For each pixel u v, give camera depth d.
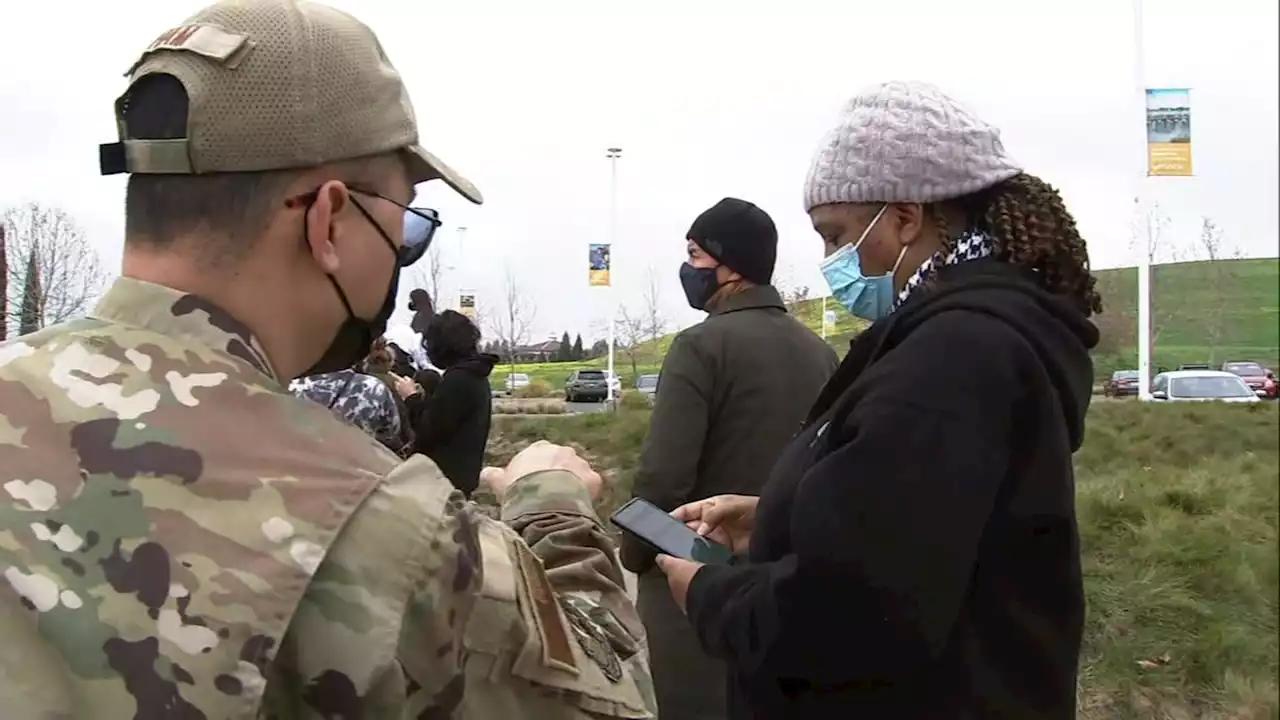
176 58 1.15
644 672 1.43
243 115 1.15
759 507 1.96
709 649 1.86
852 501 1.55
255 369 1.15
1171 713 4.75
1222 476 9.20
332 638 1.02
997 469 1.57
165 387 1.10
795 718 1.77
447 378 4.71
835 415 1.71
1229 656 5.06
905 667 1.58
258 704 0.98
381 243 1.27
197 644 0.98
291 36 1.18
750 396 3.24
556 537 1.60
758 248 3.36
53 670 0.97
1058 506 1.63
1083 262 1.86
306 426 1.12
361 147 1.22
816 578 1.58
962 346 1.61
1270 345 35.91
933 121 1.83
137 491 1.03
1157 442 12.77
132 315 1.16
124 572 1.00
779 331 3.36
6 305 8.31
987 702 1.64
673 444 3.20
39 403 1.08
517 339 49.62
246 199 1.17
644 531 2.20
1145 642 5.34
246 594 1.00
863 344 1.86
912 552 1.52
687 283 3.46
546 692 1.17
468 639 1.10
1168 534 6.92
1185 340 38.16
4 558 1.01
